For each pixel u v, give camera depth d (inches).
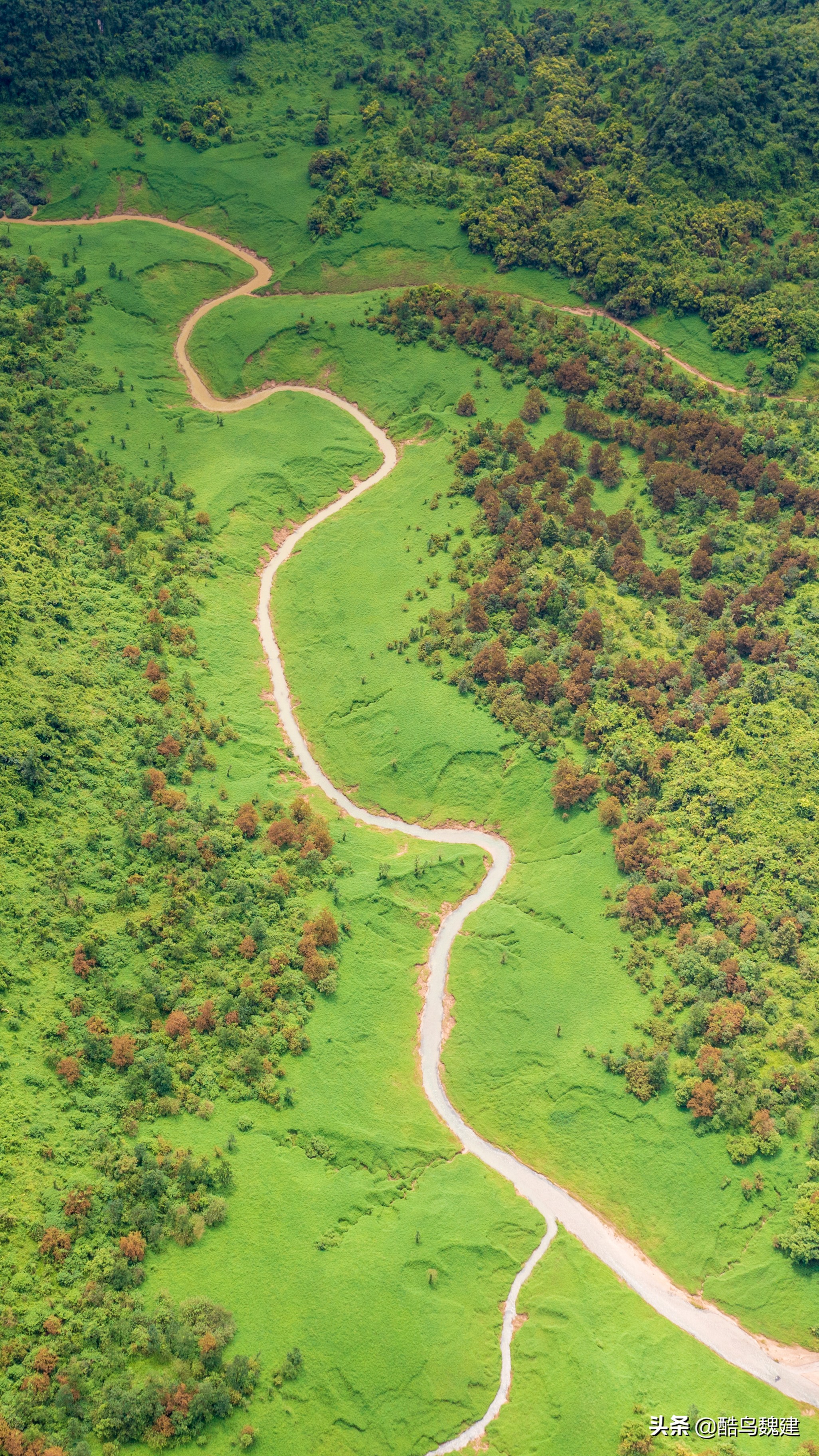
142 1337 3922.2
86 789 5502.0
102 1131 4397.1
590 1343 4276.6
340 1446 3959.2
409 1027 5300.2
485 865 5925.2
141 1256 4131.4
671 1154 4766.2
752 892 5438.0
